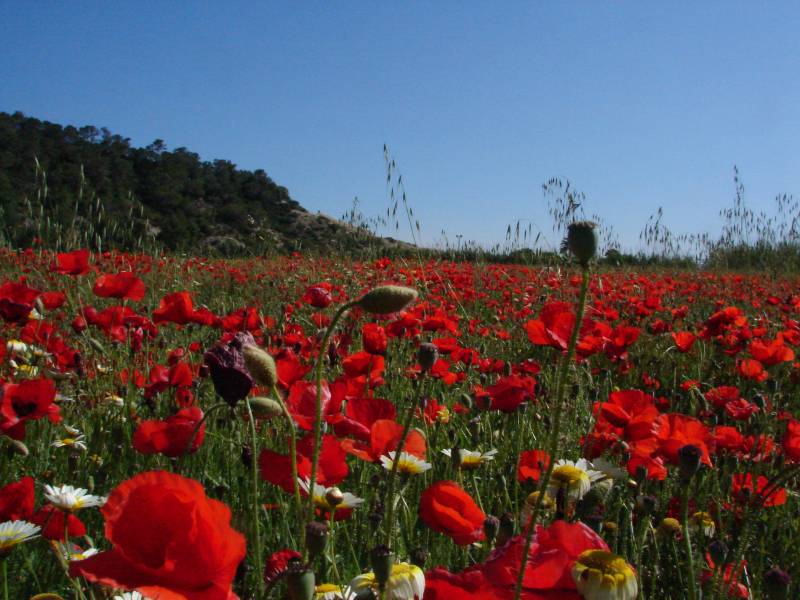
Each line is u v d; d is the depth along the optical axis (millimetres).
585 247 1326
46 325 4742
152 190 34250
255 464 1897
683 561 3006
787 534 3453
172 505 1172
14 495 2162
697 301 11359
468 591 1326
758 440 3484
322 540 1516
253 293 10312
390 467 2420
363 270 11352
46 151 32000
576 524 1426
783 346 5074
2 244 11023
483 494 3486
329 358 4906
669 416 2820
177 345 6168
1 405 2609
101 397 4465
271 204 39875
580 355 4191
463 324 7672
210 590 1129
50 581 2541
